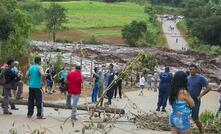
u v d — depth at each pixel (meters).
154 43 117.56
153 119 16.30
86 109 17.05
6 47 34.09
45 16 130.62
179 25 173.12
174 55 85.75
